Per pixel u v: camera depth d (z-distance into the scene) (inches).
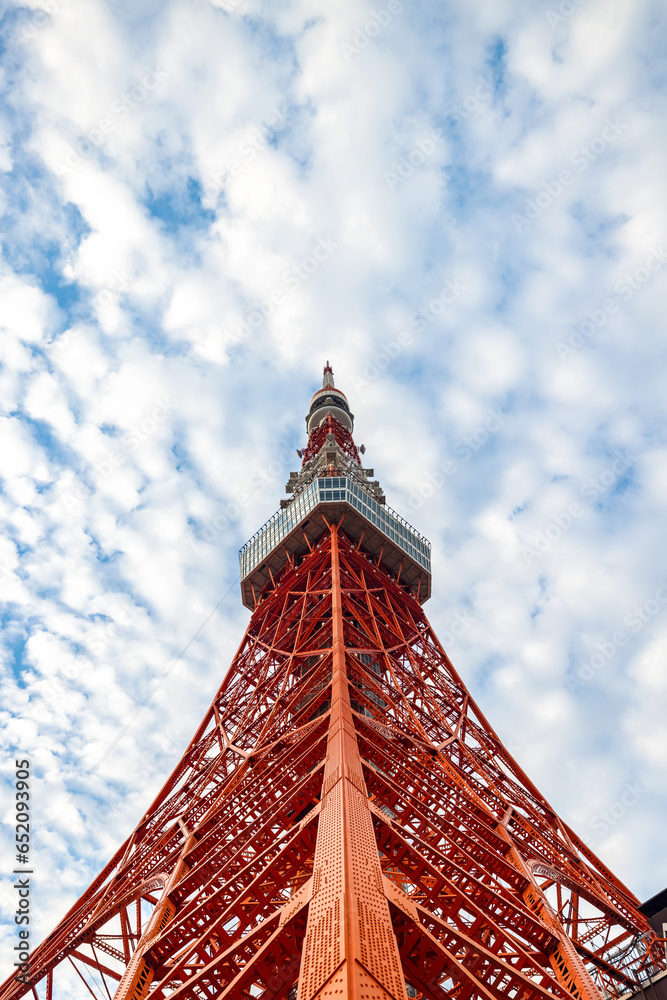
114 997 877.8
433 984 652.7
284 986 628.1
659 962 1160.2
